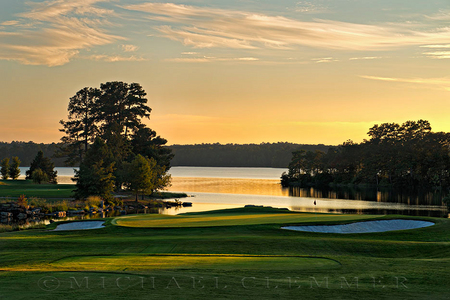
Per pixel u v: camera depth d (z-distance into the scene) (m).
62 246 26.81
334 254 25.91
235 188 150.75
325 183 174.88
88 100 134.38
